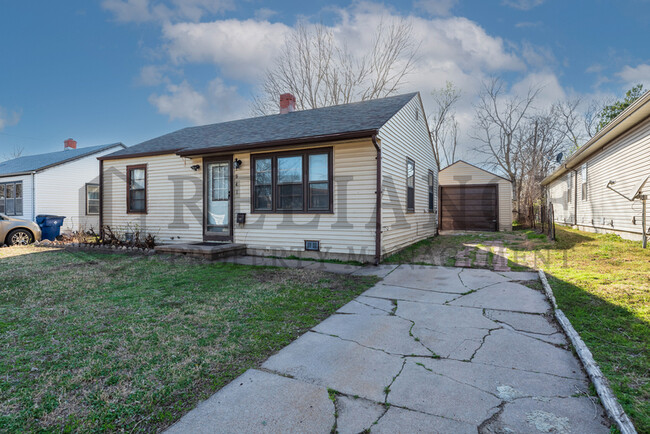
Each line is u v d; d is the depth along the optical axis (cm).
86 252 880
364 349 286
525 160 2262
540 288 469
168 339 306
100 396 212
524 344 292
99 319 362
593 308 364
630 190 834
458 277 558
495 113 2333
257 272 620
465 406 201
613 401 193
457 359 266
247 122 1127
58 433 176
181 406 202
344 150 718
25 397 210
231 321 357
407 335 318
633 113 700
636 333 295
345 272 613
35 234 1104
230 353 277
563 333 315
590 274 514
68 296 456
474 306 404
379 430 179
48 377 235
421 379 234
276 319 363
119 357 268
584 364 246
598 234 1047
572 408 197
